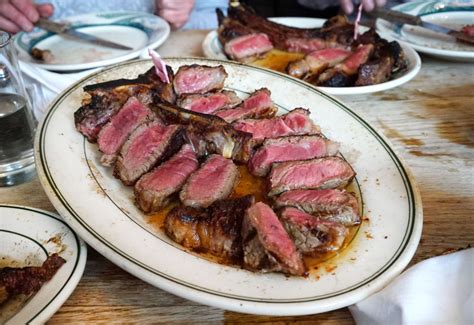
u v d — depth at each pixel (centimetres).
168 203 42
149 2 93
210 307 34
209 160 46
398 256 35
